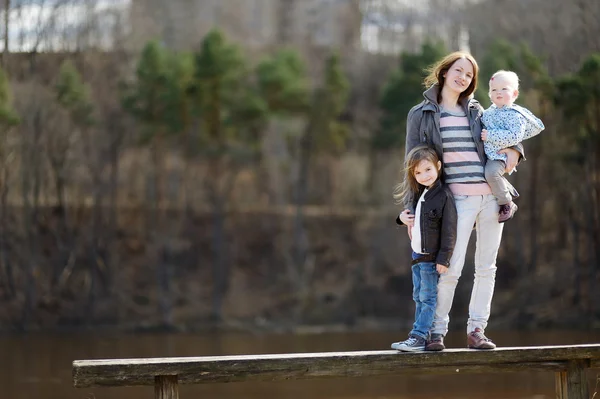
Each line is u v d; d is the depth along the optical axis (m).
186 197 32.47
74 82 30.33
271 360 5.04
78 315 29.23
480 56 31.27
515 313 28.27
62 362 19.17
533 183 29.78
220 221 32.06
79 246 30.34
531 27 29.44
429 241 5.20
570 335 23.88
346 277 31.48
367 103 33.84
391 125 31.30
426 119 5.35
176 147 32.19
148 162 32.06
